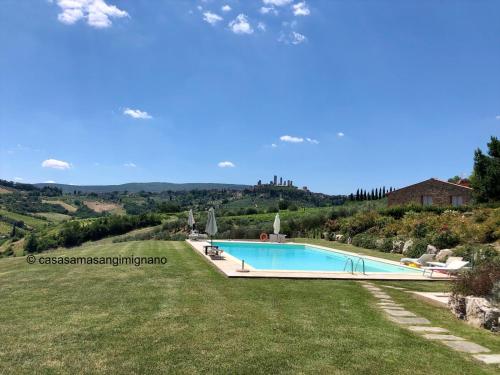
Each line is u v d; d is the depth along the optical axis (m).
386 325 7.40
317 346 6.07
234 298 9.15
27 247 57.84
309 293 10.05
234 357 5.52
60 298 8.80
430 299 9.50
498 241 17.28
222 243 25.83
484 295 7.95
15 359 5.30
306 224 33.12
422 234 20.56
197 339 6.20
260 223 37.59
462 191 36.09
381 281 12.48
